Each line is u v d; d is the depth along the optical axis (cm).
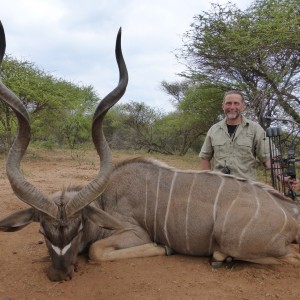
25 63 1355
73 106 1427
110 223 330
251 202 347
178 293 297
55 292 300
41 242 404
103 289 304
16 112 311
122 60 317
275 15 959
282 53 984
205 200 359
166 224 368
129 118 2048
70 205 307
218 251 350
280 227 338
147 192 381
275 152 434
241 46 979
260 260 342
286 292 298
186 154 1794
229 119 446
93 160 1244
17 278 322
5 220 318
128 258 363
